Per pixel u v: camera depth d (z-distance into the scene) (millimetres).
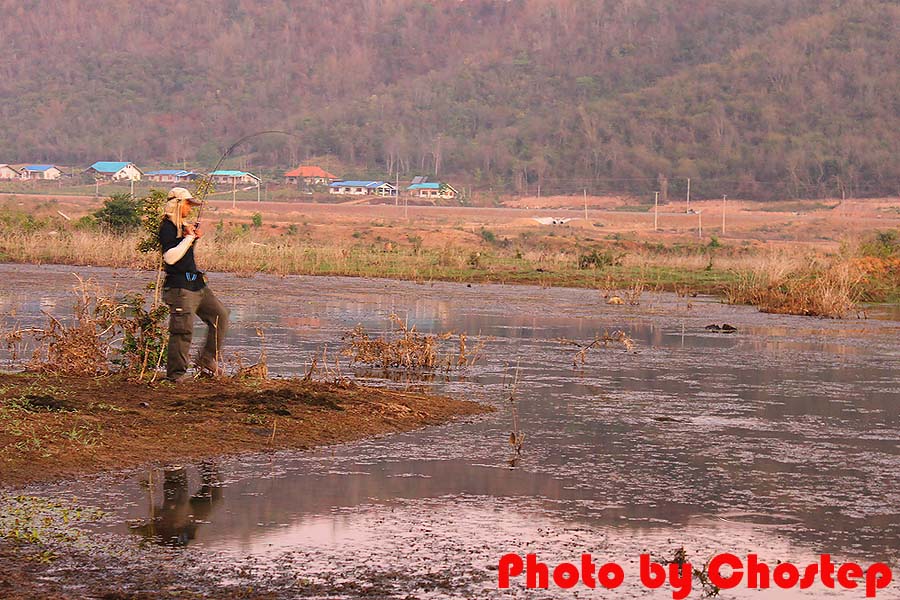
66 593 6504
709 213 160625
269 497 8703
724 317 28047
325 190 188000
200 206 13211
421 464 10016
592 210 174750
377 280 39688
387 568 7109
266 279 38219
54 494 8594
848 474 10008
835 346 21312
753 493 9234
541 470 9891
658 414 12945
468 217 137125
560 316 26750
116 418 10898
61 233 54250
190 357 15609
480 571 7109
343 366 16500
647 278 43031
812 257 44125
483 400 13703
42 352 14773
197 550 7363
